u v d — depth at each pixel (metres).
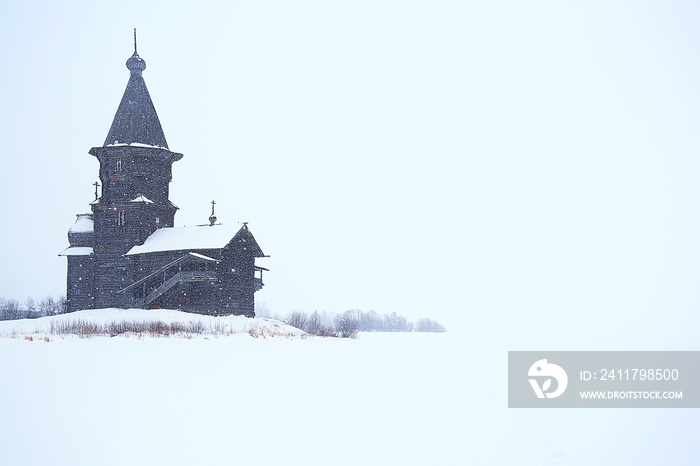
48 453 8.35
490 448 9.40
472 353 26.88
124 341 27.81
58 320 44.81
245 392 13.32
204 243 53.22
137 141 57.94
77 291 59.72
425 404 12.82
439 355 25.78
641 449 9.49
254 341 31.48
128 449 8.66
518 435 10.31
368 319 187.25
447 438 9.91
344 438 9.66
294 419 10.79
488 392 14.89
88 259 60.03
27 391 12.38
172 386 13.74
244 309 55.28
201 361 19.39
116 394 12.45
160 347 24.69
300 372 17.44
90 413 10.63
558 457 9.00
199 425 10.09
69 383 13.61
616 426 11.20
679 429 10.94
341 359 22.39
